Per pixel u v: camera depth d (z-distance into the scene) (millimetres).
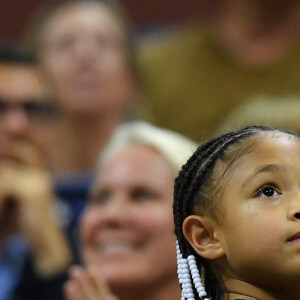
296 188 4707
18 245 9680
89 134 11891
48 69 11828
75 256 9375
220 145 5031
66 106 11875
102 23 12211
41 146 11297
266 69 11320
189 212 5027
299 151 4824
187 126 11555
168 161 8266
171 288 7914
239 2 11750
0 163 10898
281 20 11477
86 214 8578
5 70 11352
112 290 7965
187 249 5082
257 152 4848
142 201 8125
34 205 9812
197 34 12227
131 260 7953
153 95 11977
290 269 4562
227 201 4801
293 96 10641
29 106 11273
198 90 11664
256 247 4629
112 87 12047
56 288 9156
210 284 5059
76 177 11008
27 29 14219
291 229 4578
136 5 15039
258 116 8617
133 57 12344
